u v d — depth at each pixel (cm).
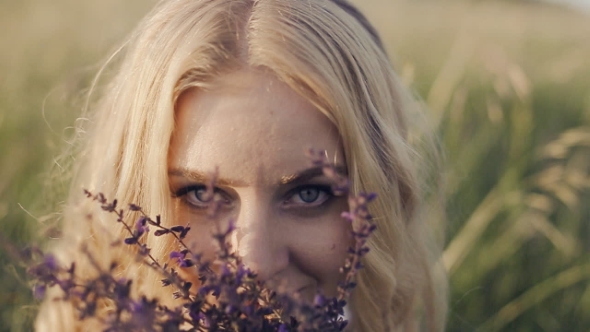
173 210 147
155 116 147
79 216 189
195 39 143
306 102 138
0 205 264
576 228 325
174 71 139
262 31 143
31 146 298
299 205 141
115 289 87
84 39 428
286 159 133
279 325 111
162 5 177
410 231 200
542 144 360
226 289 100
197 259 106
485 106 385
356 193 151
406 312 209
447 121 362
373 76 171
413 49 506
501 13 727
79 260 181
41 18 459
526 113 341
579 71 489
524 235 301
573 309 289
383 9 662
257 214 134
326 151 141
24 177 283
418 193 189
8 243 90
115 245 115
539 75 475
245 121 133
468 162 333
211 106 137
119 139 171
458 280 291
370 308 184
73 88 306
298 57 142
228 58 139
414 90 271
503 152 355
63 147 262
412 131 222
